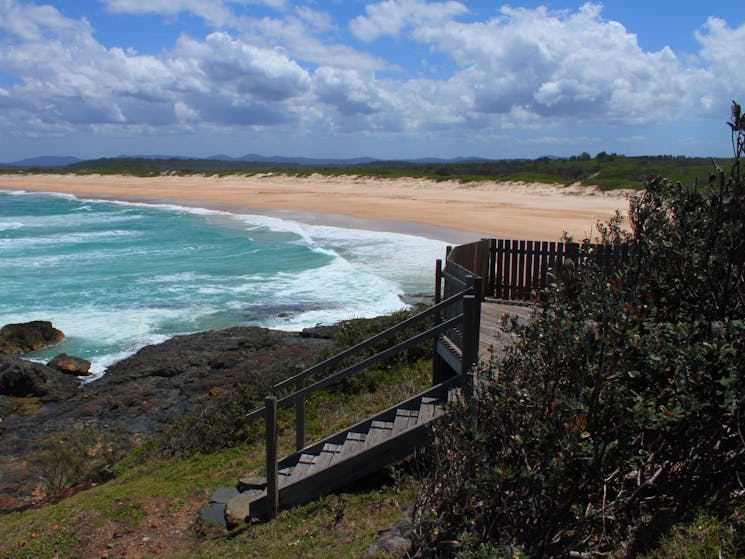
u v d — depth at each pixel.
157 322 19.53
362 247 32.47
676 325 3.30
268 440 6.37
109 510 7.11
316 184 98.00
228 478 7.62
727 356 3.05
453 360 7.11
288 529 6.00
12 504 9.48
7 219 52.69
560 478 2.95
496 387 3.60
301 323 18.80
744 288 3.77
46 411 13.71
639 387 3.29
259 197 74.38
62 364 15.61
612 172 78.00
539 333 3.35
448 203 59.88
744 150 3.62
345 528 5.66
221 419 9.55
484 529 3.30
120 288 23.94
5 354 16.72
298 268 26.89
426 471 5.98
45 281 25.30
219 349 16.17
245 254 31.31
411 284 23.42
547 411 3.16
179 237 38.94
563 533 3.30
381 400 9.33
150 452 9.95
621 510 3.57
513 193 75.44
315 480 6.49
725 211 3.73
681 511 3.61
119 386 14.57
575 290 3.45
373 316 19.12
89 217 54.75
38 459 11.17
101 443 11.36
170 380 14.62
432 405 6.79
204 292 23.03
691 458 3.42
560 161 101.31
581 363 3.14
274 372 11.36
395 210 52.78
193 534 6.43
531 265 10.91
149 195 85.75
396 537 4.96
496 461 3.29
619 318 3.00
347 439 6.98
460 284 7.13
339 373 6.86
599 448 2.94
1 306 21.41
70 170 156.88
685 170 69.94
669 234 3.86
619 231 4.15
